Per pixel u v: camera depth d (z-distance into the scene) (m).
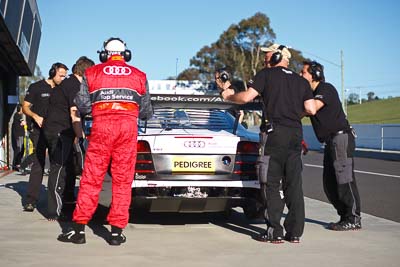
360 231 6.28
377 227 6.57
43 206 7.73
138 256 4.92
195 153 5.92
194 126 6.74
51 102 6.61
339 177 6.25
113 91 5.15
